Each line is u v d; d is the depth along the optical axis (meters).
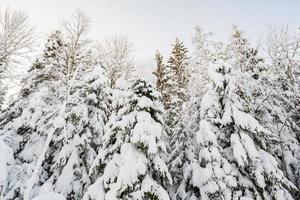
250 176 10.24
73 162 10.84
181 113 14.35
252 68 16.59
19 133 13.12
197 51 14.31
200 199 10.31
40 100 13.62
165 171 8.90
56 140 11.21
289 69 14.66
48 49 18.08
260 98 14.63
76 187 10.50
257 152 9.93
